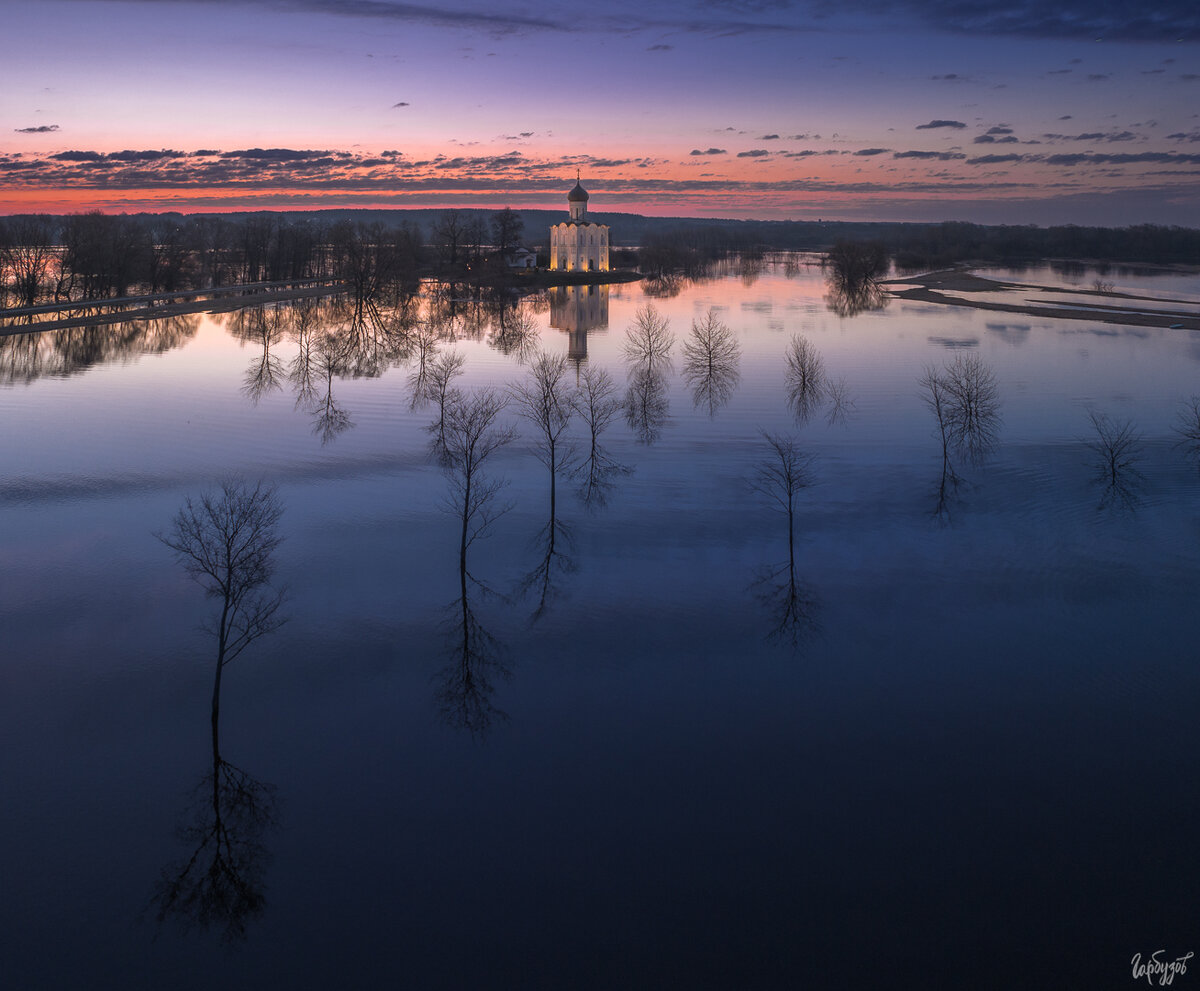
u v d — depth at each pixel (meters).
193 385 83.81
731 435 66.19
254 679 33.06
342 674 33.59
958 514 49.53
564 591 40.41
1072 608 38.66
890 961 21.64
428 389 81.69
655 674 34.03
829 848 25.19
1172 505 50.38
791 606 39.06
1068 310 142.88
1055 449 61.62
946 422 66.69
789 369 91.00
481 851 25.03
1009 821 26.19
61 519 47.66
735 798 27.25
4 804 26.50
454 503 51.03
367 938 22.31
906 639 36.38
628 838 25.64
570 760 29.03
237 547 40.88
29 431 65.62
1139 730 30.31
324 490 52.97
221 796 27.12
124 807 26.59
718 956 21.80
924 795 27.33
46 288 160.38
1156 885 23.77
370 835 25.66
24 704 31.12
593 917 22.97
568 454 61.19
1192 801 26.89
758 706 32.00
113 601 38.41
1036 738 30.02
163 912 23.03
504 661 34.72
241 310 147.62
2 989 20.73
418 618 37.78
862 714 31.53
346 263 187.75
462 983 21.00
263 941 22.17
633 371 92.56
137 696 31.84
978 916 22.89
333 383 85.12
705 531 47.41
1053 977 21.12
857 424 69.12
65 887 23.70
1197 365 93.25
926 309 150.50
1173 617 37.69
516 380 87.25
